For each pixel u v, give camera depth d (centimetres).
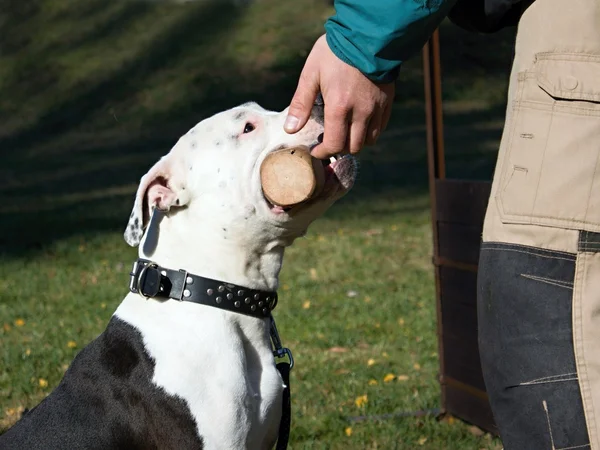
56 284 884
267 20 2333
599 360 225
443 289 496
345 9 224
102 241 1091
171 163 297
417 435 479
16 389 565
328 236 1082
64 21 2425
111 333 292
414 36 221
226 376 279
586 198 228
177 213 297
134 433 277
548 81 234
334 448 465
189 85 2117
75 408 283
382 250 1000
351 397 546
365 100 230
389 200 1309
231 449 276
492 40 564
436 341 666
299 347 663
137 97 2111
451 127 924
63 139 1966
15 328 730
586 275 228
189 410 273
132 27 2373
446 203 479
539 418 231
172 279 289
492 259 239
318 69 233
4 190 1530
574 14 234
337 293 825
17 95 2184
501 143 247
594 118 229
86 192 1475
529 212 233
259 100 2033
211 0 2428
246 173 288
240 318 291
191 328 283
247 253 292
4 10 2469
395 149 1669
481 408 476
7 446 280
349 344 669
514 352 234
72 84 2192
